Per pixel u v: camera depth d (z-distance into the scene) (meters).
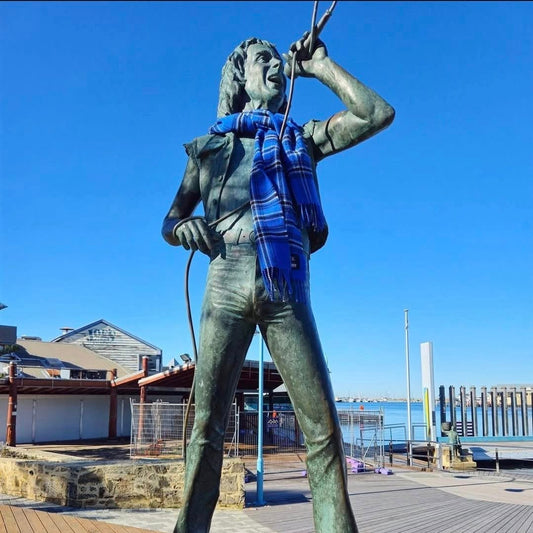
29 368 32.09
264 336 2.86
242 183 2.97
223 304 2.84
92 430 29.45
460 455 19.84
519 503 11.91
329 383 2.76
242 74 3.31
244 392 29.78
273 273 2.71
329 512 2.62
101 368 35.78
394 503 11.84
